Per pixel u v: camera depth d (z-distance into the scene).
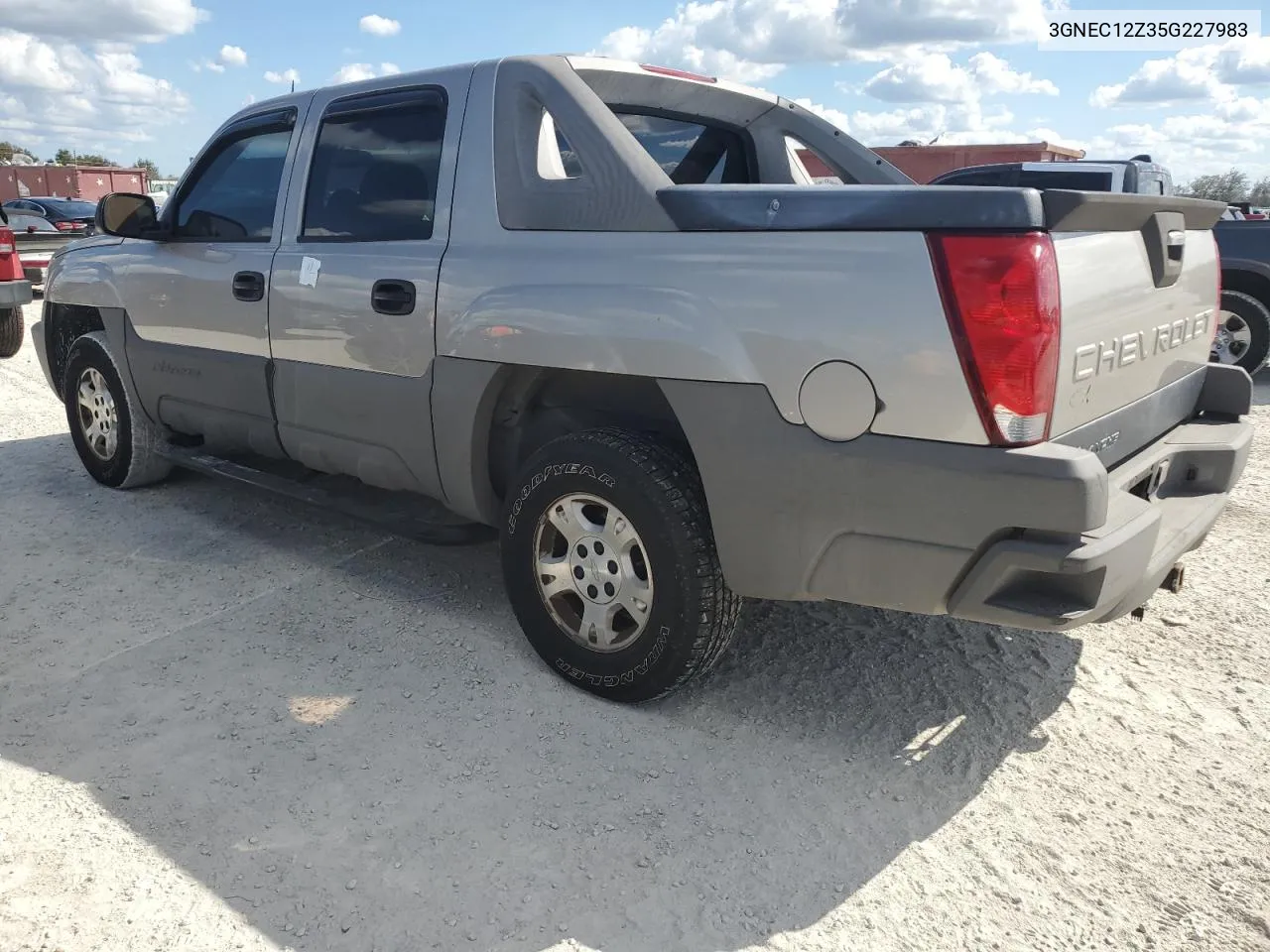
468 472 3.34
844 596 2.63
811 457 2.54
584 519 3.08
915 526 2.44
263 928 2.18
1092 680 3.30
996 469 2.29
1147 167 9.41
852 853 2.46
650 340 2.74
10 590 3.93
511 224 3.14
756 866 2.41
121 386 4.88
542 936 2.17
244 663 3.36
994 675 3.33
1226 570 4.25
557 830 2.52
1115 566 2.33
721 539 2.75
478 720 3.02
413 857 2.41
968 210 2.29
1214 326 3.47
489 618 3.72
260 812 2.57
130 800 2.61
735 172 4.36
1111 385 2.66
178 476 5.47
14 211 22.55
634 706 3.12
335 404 3.72
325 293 3.65
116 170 36.25
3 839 2.45
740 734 2.97
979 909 2.27
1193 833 2.54
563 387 3.31
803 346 2.51
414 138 3.49
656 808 2.62
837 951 2.15
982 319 2.27
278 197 3.97
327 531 4.64
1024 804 2.65
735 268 2.61
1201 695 3.21
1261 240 8.26
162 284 4.43
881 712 3.10
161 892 2.28
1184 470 3.12
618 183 2.91
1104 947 2.17
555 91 3.12
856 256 2.43
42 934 2.14
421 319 3.32
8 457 5.86
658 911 2.25
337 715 3.04
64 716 3.02
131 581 4.04
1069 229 2.36
